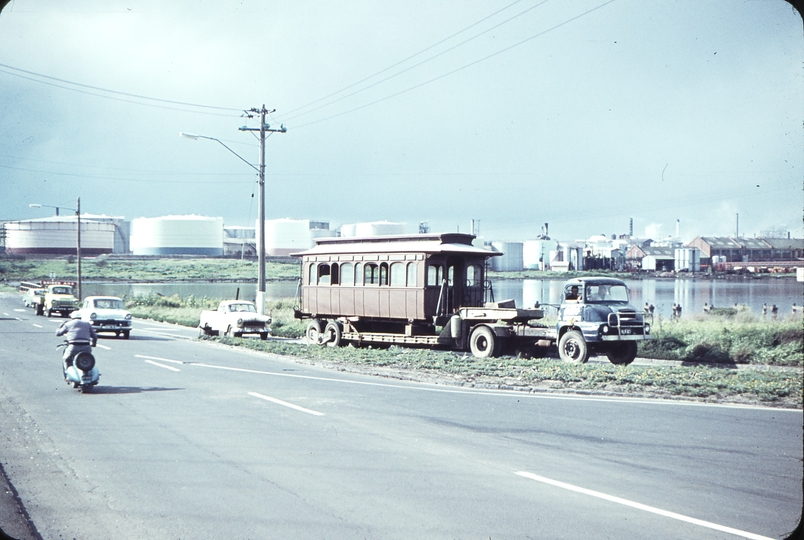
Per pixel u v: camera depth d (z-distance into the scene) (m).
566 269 161.62
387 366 19.31
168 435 10.02
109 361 20.67
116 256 165.62
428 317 23.19
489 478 7.70
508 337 21.53
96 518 6.41
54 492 7.24
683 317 35.28
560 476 7.78
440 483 7.50
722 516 6.33
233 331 29.81
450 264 24.20
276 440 9.69
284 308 49.28
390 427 10.65
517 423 11.02
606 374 16.14
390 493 7.14
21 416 11.52
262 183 33.69
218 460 8.55
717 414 11.89
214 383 15.86
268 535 5.92
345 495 7.07
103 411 12.02
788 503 6.73
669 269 157.88
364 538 5.82
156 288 104.56
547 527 6.05
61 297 44.78
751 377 15.40
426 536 5.85
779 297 72.06
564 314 20.42
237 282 123.69
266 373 18.02
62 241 161.25
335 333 26.50
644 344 22.28
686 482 7.52
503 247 169.50
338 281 26.45
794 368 18.42
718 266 150.62
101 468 8.19
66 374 14.48
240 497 7.03
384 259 24.55
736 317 30.84
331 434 10.10
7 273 128.00
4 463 8.41
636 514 6.41
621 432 10.27
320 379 16.84
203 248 177.62
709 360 20.39
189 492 7.21
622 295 20.59
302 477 7.77
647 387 14.69
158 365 19.70
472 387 15.68
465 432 10.27
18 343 25.84
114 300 31.47
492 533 5.91
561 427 10.68
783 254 155.75
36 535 5.97
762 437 9.88
